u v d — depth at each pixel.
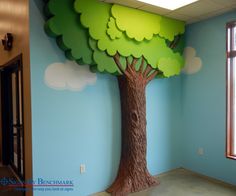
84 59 2.66
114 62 2.89
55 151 2.65
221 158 3.33
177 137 3.87
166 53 3.41
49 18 2.48
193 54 3.68
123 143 3.13
